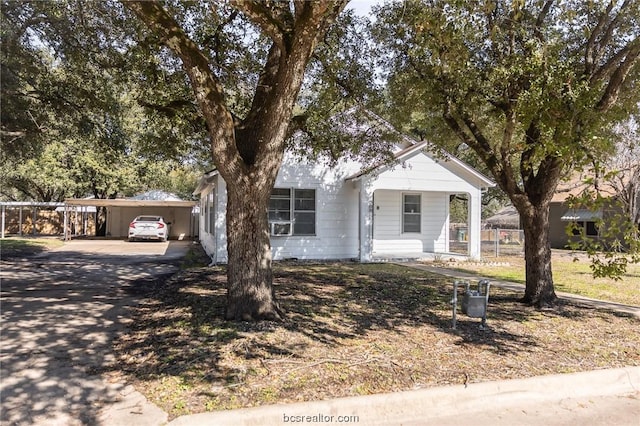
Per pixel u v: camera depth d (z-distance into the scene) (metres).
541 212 7.54
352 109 9.67
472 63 7.32
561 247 24.72
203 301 7.37
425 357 4.86
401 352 4.99
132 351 5.02
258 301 6.00
